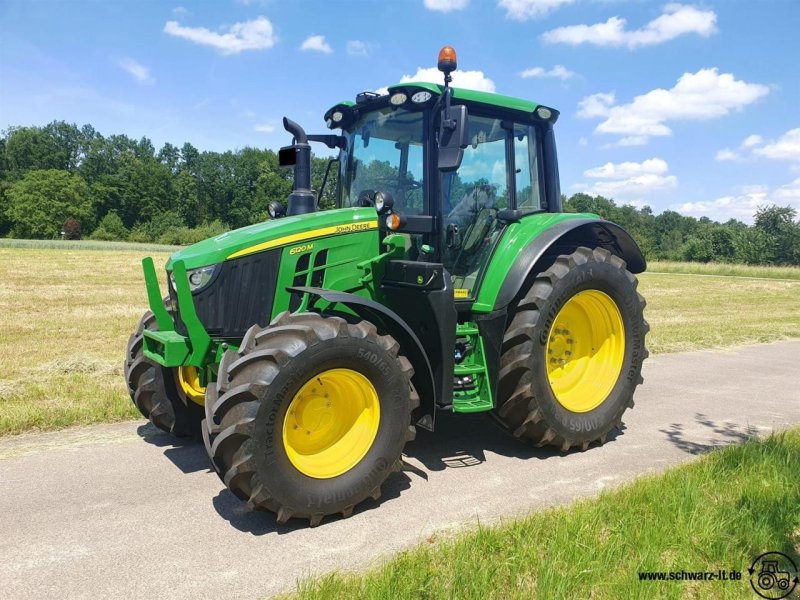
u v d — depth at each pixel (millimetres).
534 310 4383
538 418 4406
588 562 2859
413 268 4008
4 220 79562
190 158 98562
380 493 3730
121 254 31750
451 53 3797
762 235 63125
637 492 3631
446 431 5230
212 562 3041
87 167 90750
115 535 3291
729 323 12125
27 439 4707
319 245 4043
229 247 3881
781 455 4281
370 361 3555
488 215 4672
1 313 11367
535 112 4844
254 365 3279
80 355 7539
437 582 2750
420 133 4309
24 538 3238
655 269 39562
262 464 3232
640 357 5023
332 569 2982
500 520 3420
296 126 4570
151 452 4523
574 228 4672
